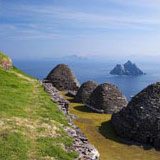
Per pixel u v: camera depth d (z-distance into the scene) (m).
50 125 22.61
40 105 28.88
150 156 29.17
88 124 36.56
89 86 47.97
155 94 33.81
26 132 20.25
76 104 45.94
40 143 19.00
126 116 33.88
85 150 19.20
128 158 28.20
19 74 45.69
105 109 41.84
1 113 23.20
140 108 33.19
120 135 33.22
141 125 32.19
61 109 29.84
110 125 36.47
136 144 31.52
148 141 31.61
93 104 43.00
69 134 21.84
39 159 17.11
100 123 37.22
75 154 18.28
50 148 18.55
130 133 32.44
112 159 27.45
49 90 38.75
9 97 28.73
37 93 34.56
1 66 44.34
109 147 30.41
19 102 27.78
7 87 33.91
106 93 42.75
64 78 55.81
